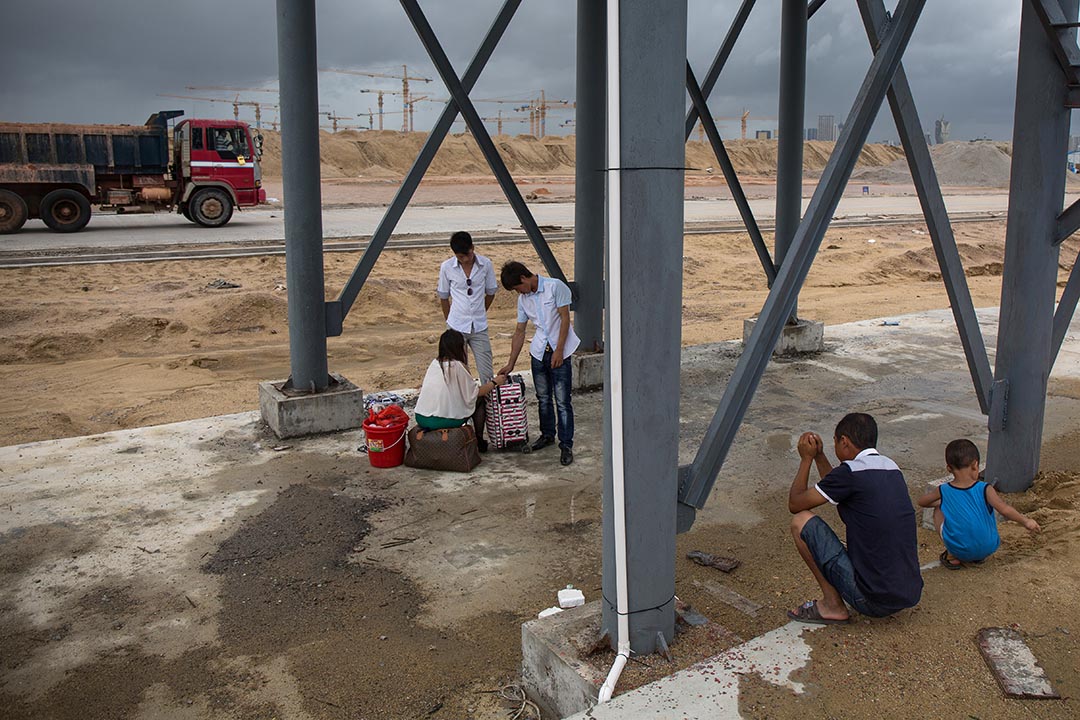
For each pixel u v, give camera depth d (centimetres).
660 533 377
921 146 515
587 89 873
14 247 2120
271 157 8500
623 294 355
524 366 1230
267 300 1497
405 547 571
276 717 404
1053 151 558
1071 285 595
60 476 687
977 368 573
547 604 501
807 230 416
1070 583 445
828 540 408
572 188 6531
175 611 491
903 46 458
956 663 375
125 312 1475
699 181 7719
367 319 1552
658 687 356
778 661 376
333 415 797
